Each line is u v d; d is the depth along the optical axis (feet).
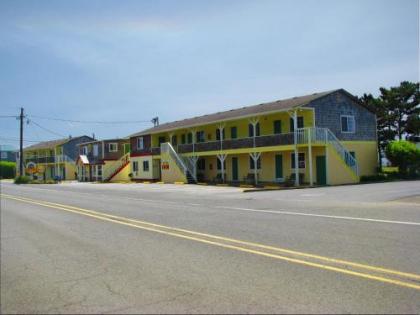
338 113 113.91
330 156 103.09
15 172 301.43
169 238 31.76
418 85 160.04
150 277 21.06
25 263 25.12
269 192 81.87
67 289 19.54
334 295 17.60
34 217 48.29
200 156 148.15
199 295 18.02
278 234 32.12
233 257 24.91
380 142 159.63
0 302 17.95
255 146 116.26
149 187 118.62
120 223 41.01
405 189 76.13
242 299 17.35
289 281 19.71
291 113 107.24
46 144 273.13
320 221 38.09
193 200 68.23
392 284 18.95
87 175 208.33
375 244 27.27
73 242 31.40
